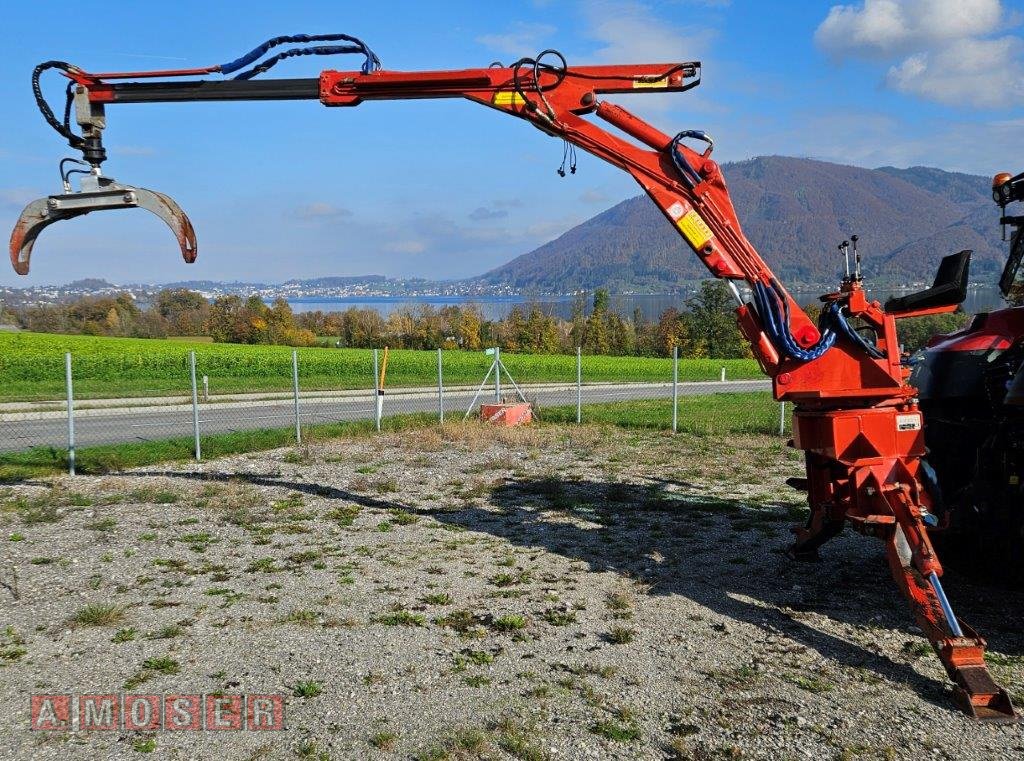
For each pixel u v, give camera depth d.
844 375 5.52
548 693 4.32
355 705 4.19
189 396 21.89
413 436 14.47
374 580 6.33
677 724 4.00
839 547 7.31
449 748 3.74
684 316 60.00
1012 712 4.09
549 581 6.33
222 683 4.46
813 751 3.75
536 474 11.09
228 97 6.63
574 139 5.90
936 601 4.64
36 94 6.50
